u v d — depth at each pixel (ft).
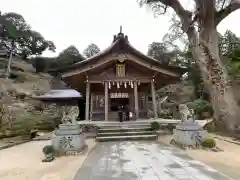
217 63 23.26
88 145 25.34
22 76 102.32
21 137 36.22
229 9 25.35
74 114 22.91
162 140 28.04
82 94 65.57
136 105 41.96
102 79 43.11
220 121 23.30
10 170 14.99
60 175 13.47
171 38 44.09
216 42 24.23
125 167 14.94
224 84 22.53
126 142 27.04
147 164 15.64
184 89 80.59
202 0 24.29
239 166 14.61
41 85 102.32
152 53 108.37
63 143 20.34
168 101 79.71
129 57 41.27
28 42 132.26
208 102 49.85
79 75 42.60
